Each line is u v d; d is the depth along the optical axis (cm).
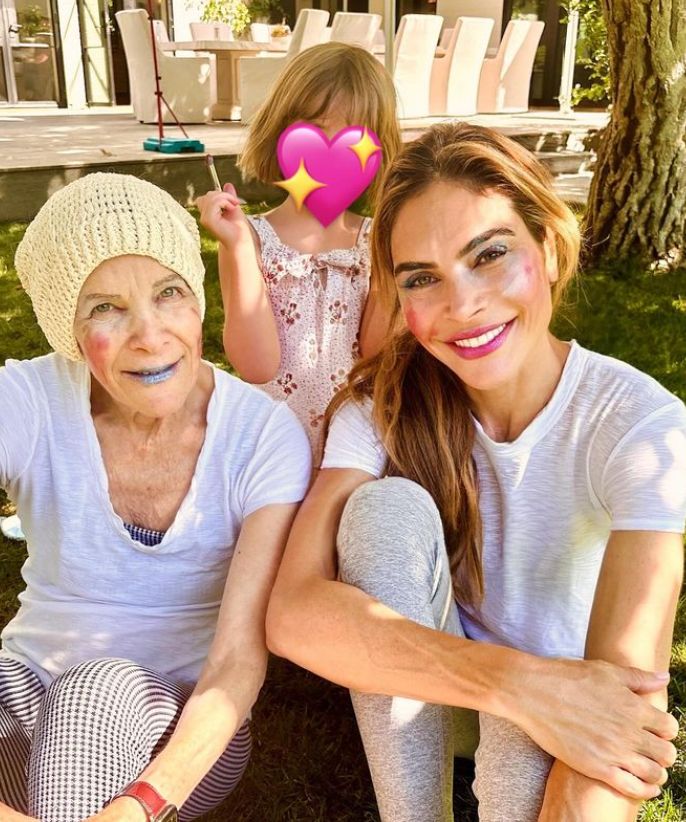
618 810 114
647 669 124
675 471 135
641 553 131
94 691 124
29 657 150
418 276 142
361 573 134
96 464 142
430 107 1121
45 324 136
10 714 145
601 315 460
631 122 528
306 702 207
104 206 127
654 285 515
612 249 549
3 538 272
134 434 144
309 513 148
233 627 140
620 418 141
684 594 239
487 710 121
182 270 132
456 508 154
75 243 126
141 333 130
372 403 161
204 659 152
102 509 143
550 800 117
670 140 520
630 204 539
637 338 432
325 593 133
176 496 146
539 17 1432
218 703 132
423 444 154
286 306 233
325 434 170
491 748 126
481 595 157
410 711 129
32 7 1239
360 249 232
